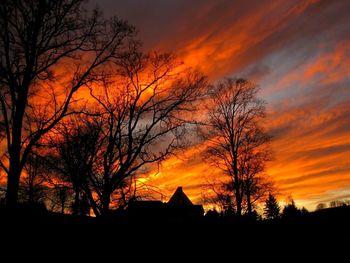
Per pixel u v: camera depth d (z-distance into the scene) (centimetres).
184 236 2578
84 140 2311
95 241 2220
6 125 1842
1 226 1752
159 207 2812
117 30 2183
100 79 2205
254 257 2353
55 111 2142
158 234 2544
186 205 3591
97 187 2412
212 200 3306
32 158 2075
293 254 2353
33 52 1908
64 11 1942
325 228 2636
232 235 2698
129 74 2500
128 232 2427
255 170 3278
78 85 2084
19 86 1883
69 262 2011
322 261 2206
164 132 2506
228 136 3303
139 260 2280
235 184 3212
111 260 2206
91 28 2058
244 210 3167
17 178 1791
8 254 1741
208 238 2652
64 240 2106
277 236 2647
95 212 2328
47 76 1986
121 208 2416
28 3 1892
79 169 2289
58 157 2252
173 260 2333
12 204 1766
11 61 1886
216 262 2302
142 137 2466
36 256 1886
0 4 1806
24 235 1898
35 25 1912
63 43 1988
